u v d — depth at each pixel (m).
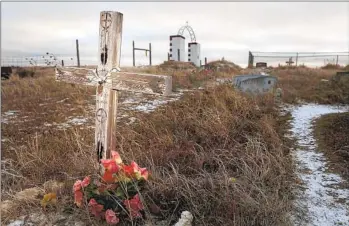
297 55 24.61
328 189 3.89
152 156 4.33
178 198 3.28
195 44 26.02
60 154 4.81
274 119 6.57
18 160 4.48
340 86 10.37
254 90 8.68
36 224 3.12
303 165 4.54
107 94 3.38
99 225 3.02
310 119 6.78
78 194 3.11
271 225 3.02
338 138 5.35
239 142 5.01
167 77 3.10
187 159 4.43
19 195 3.53
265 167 3.84
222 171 3.63
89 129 6.01
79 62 21.61
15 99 9.41
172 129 5.64
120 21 3.31
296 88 10.96
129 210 2.96
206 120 5.69
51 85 11.17
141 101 8.63
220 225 3.06
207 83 10.57
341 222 3.28
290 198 3.63
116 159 3.24
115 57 3.35
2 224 3.12
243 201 3.12
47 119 7.12
